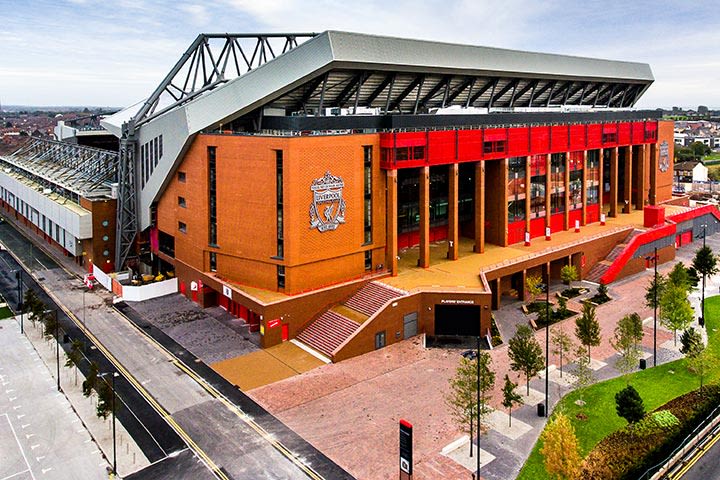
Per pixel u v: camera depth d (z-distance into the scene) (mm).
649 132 104625
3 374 52469
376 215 66312
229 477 37156
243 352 56500
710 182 175625
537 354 46250
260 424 43375
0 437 42250
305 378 50875
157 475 37469
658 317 65312
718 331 52656
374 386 49281
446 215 84750
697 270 77375
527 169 81062
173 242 77688
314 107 74250
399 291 61375
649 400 46219
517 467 37594
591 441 40562
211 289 69500
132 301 72688
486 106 93812
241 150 62000
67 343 59344
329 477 36906
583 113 91812
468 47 76062
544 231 86688
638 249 85250
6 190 129625
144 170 78875
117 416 44812
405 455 35562
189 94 82125
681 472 37125
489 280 67125
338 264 63812
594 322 51031
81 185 92125
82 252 87875
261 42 81250
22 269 89625
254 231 62344
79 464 38938
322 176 60781
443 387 48938
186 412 45281
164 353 56531
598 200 96750
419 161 67250
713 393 45156
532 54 86500
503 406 45406
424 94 82250
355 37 63281
